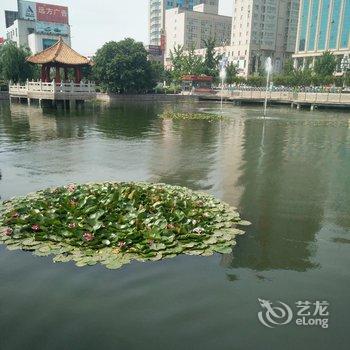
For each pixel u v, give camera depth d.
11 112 28.14
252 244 5.73
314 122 24.16
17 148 13.49
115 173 9.90
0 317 3.97
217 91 53.56
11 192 8.10
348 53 82.06
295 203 7.72
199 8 118.62
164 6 124.56
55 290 4.44
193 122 23.20
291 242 5.85
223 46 104.56
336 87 54.75
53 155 12.23
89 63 32.25
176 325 3.87
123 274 4.77
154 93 52.97
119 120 23.89
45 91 31.64
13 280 4.64
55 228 5.81
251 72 96.50
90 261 4.97
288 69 72.56
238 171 10.36
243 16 97.06
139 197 7.10
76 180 9.15
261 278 4.77
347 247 5.72
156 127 20.48
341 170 10.62
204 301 4.27
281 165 11.19
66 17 77.81
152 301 4.25
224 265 5.05
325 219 6.88
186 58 67.56
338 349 3.60
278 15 98.50
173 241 5.54
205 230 5.88
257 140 16.11
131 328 3.82
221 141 15.70
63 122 22.25
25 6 74.81
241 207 7.43
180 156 12.33
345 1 81.06
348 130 20.02
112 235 5.57
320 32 87.31
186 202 6.93
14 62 41.38
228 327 3.86
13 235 5.68
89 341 3.64
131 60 47.41
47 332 3.76
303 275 4.88
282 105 43.56
